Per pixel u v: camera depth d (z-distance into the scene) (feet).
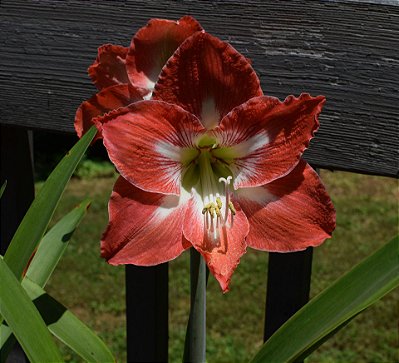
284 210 1.41
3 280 1.46
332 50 1.57
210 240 1.40
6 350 1.66
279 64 1.61
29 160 2.14
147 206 1.39
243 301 4.68
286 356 1.41
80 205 1.78
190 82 1.35
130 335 2.28
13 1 1.79
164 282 2.24
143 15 1.70
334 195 6.49
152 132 1.36
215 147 1.43
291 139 1.37
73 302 4.70
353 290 1.39
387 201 6.36
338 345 4.24
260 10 1.60
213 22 1.64
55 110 1.84
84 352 1.60
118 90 1.45
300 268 1.89
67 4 1.75
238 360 4.08
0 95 1.86
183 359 1.54
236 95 1.37
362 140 1.60
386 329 4.38
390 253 1.38
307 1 1.57
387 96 1.56
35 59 1.81
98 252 5.27
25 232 1.57
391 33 1.53
